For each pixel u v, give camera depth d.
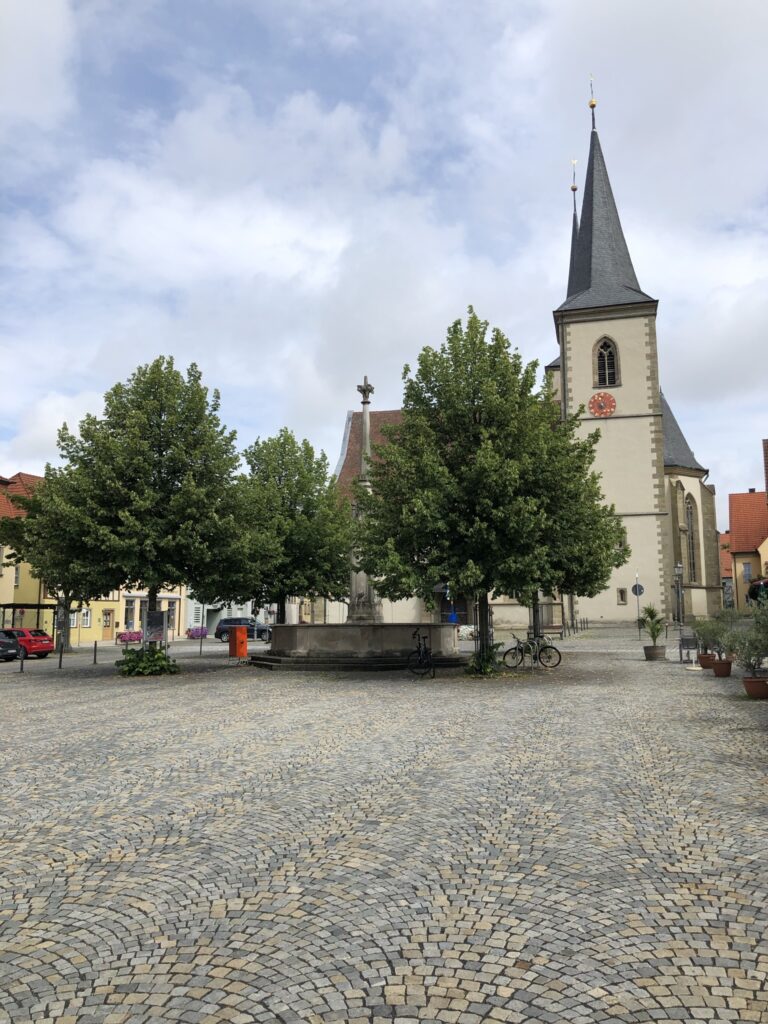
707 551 53.84
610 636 41.91
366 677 21.09
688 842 6.20
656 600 48.19
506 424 21.41
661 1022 3.58
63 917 4.87
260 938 4.52
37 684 21.08
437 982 3.97
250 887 5.33
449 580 20.38
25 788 8.37
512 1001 3.78
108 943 4.49
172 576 22.42
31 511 34.03
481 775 8.69
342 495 38.22
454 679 20.25
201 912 4.91
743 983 3.92
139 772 9.05
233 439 24.17
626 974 4.02
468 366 22.38
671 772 8.70
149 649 23.42
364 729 12.00
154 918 4.83
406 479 21.45
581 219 56.25
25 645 35.84
